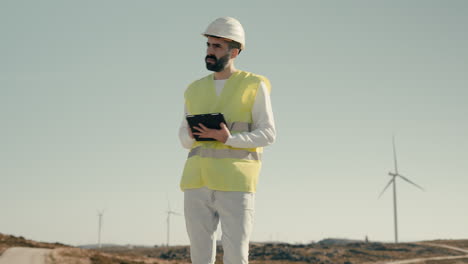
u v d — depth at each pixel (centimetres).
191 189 482
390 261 12062
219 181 462
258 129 475
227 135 459
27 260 4941
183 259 12938
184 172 493
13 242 6881
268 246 13750
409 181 10300
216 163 468
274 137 481
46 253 5456
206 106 494
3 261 4794
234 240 455
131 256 6850
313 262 11806
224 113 484
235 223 457
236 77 492
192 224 481
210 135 463
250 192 469
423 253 13425
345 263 11731
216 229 491
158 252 14725
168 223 15000
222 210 462
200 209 480
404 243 14975
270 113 487
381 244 14650
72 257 5416
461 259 12600
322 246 13925
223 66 487
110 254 6450
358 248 13900
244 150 475
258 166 480
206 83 505
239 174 464
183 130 514
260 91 486
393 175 10362
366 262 11906
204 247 482
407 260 12281
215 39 482
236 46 487
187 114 525
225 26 480
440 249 13988
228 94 487
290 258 12125
